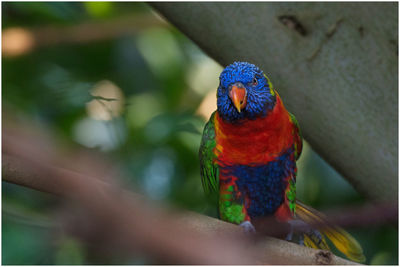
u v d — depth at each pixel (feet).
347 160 15.76
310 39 15.37
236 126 19.02
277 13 15.49
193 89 30.71
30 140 3.34
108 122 13.50
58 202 3.29
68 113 24.07
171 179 23.41
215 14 15.84
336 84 15.29
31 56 27.43
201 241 3.73
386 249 22.56
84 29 28.35
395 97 14.84
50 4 27.66
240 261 3.76
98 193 3.21
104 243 3.11
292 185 20.67
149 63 30.53
